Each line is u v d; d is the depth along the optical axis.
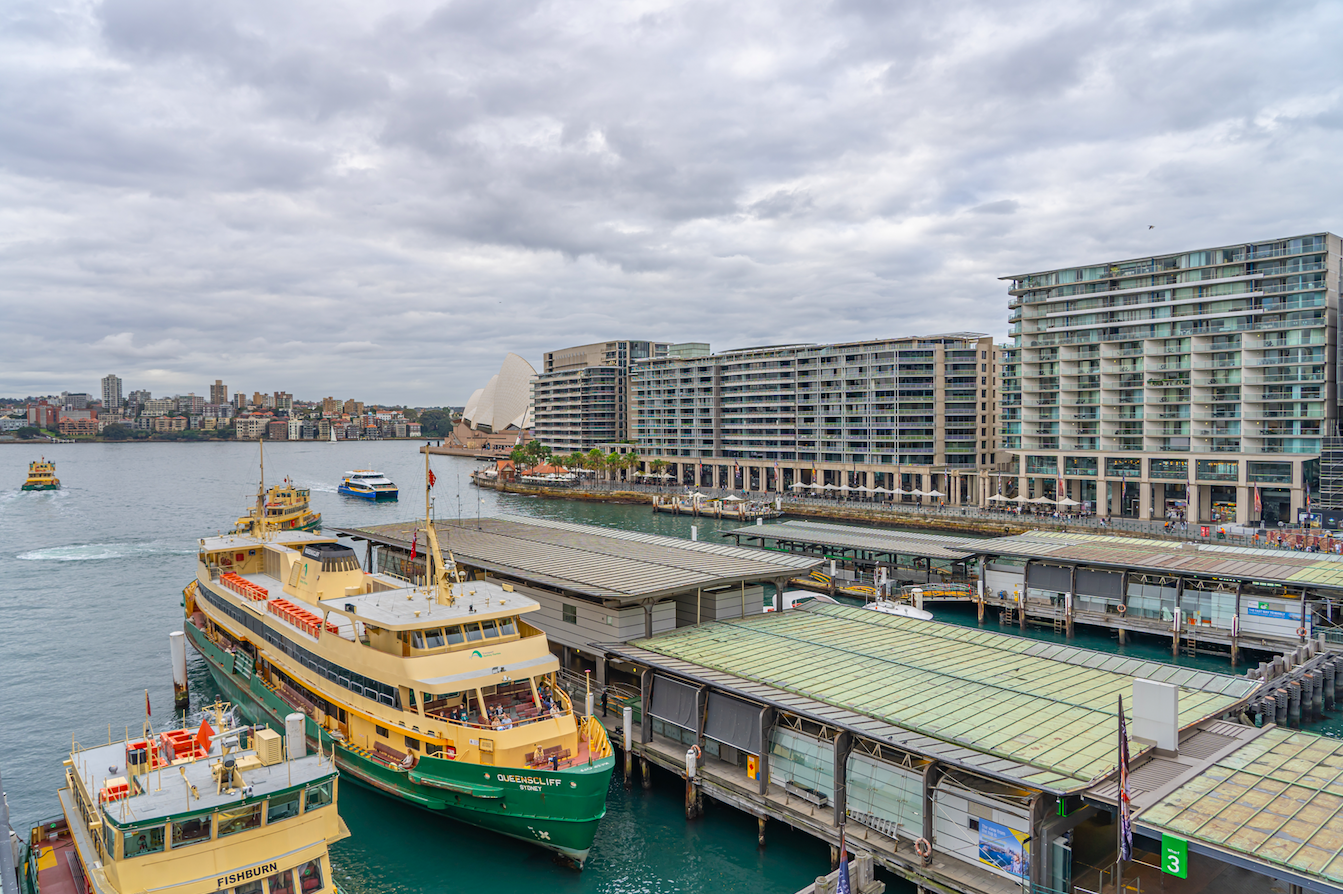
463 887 46.03
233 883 34.12
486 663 51.84
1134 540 111.56
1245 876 40.66
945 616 106.62
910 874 42.44
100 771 39.12
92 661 87.94
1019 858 39.91
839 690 53.06
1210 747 44.34
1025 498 184.25
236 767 35.66
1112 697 51.94
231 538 90.06
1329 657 73.81
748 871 47.31
